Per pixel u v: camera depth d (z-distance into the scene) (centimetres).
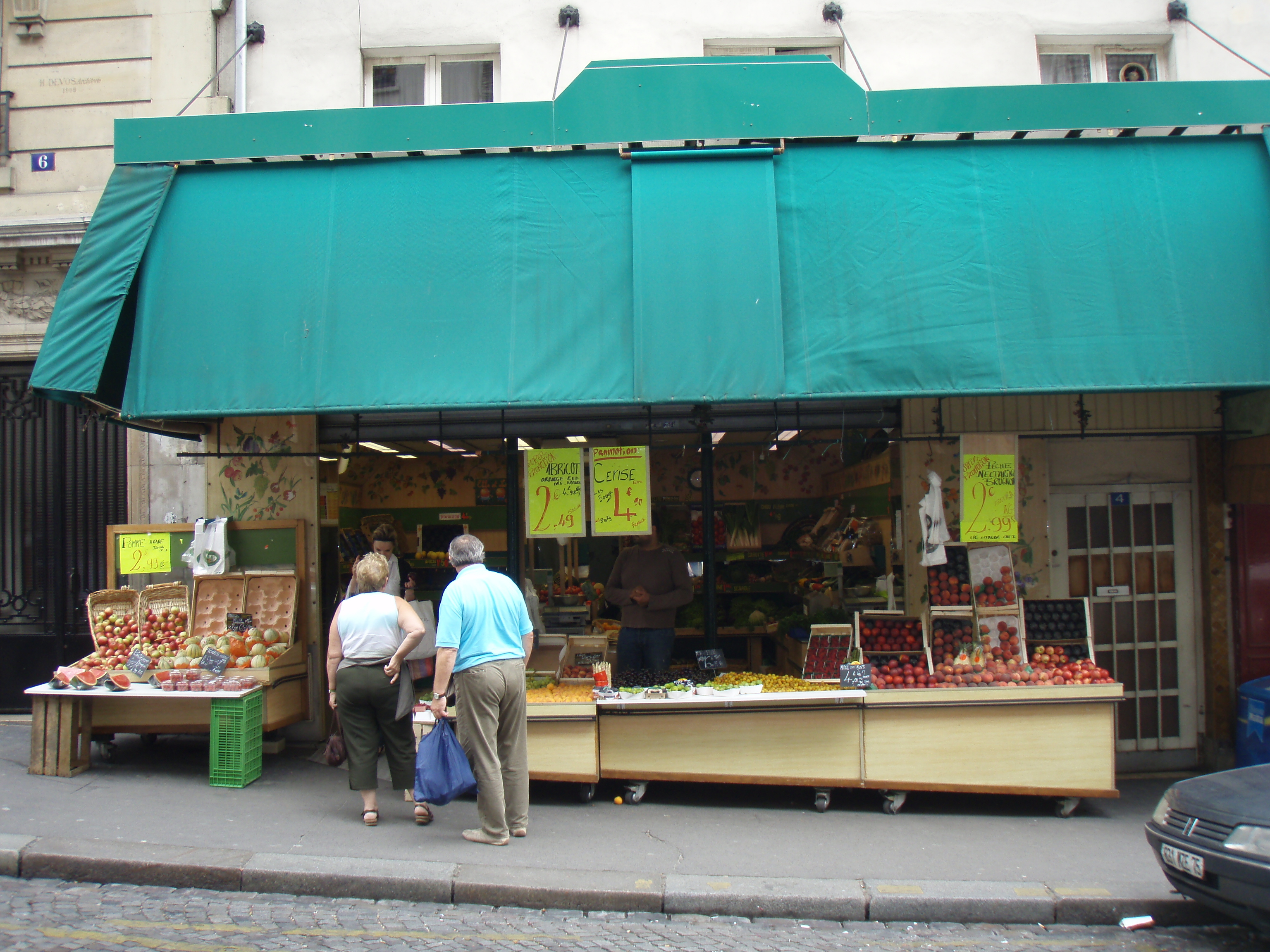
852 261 575
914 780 598
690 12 767
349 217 591
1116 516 788
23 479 797
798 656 820
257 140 598
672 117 589
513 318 573
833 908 459
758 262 568
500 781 516
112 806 568
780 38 767
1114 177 588
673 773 602
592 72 595
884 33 766
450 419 720
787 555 1042
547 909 460
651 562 723
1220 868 409
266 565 733
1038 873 498
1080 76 788
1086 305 569
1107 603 784
